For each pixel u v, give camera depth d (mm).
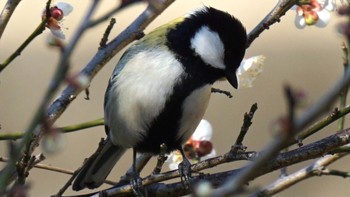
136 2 3227
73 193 12117
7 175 3312
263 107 14906
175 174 6043
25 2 16859
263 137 14469
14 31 16172
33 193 12492
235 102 14906
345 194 13125
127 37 6699
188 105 7477
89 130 13914
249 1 17969
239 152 5508
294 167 12656
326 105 2641
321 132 13812
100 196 6258
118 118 7660
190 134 7629
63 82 3113
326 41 16422
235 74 7586
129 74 7543
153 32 7793
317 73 15875
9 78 14852
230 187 2789
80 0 16172
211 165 5723
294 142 5523
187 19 7703
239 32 7555
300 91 2885
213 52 7500
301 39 16562
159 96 7422
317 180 13320
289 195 13172
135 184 6164
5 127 14055
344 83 2621
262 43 16453
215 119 14617
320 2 6715
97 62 6566
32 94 14641
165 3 6625
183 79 7461
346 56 5918
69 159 13297
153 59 7504
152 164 13188
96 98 14695
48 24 5891
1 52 15461
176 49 7527
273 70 15789
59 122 14156
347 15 2803
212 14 7613
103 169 7781
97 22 3168
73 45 3100
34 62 15211
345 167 13375
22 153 5176
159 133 7555
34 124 3203
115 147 8031
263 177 12539
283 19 16875
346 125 13859
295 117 2738
